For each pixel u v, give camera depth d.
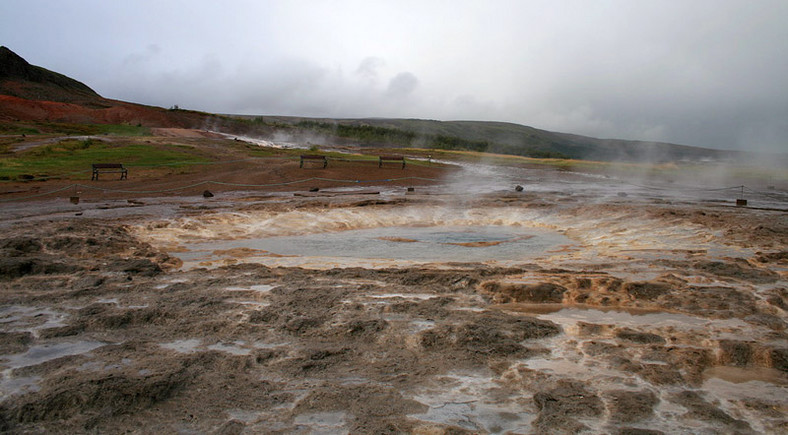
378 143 77.25
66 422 3.27
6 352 4.39
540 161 44.56
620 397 3.51
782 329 4.94
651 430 3.11
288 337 4.71
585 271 7.13
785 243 8.84
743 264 7.38
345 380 3.85
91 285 6.39
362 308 5.46
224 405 3.47
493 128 153.50
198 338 4.70
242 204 14.94
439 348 4.43
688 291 6.02
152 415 3.35
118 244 9.00
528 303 5.86
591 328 4.88
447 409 3.40
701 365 4.08
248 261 8.30
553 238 10.92
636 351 4.33
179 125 57.03
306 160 29.36
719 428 3.15
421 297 5.93
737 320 5.18
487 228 12.50
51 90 74.38
